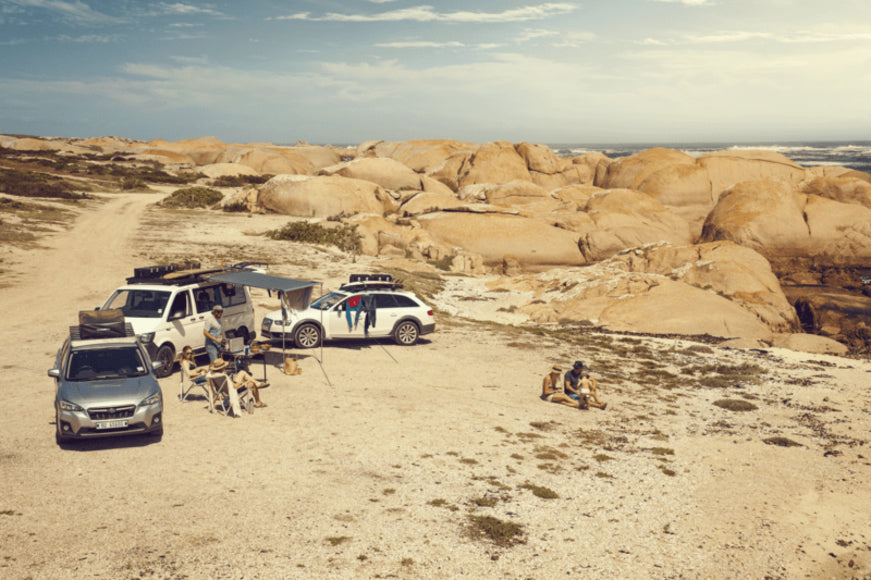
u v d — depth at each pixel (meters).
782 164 57.28
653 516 8.49
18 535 6.47
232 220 51.19
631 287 27.92
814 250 38.97
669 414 14.05
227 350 12.01
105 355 10.11
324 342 18.44
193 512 7.33
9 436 9.52
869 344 27.34
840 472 10.88
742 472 10.59
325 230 45.03
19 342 16.22
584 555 7.17
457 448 10.41
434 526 7.49
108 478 8.16
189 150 118.75
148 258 32.72
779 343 24.39
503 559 6.87
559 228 46.44
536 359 18.36
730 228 40.06
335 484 8.52
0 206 44.94
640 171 59.22
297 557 6.48
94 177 79.62
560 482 9.36
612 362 19.02
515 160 76.25
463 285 34.72
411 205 52.50
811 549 7.92
